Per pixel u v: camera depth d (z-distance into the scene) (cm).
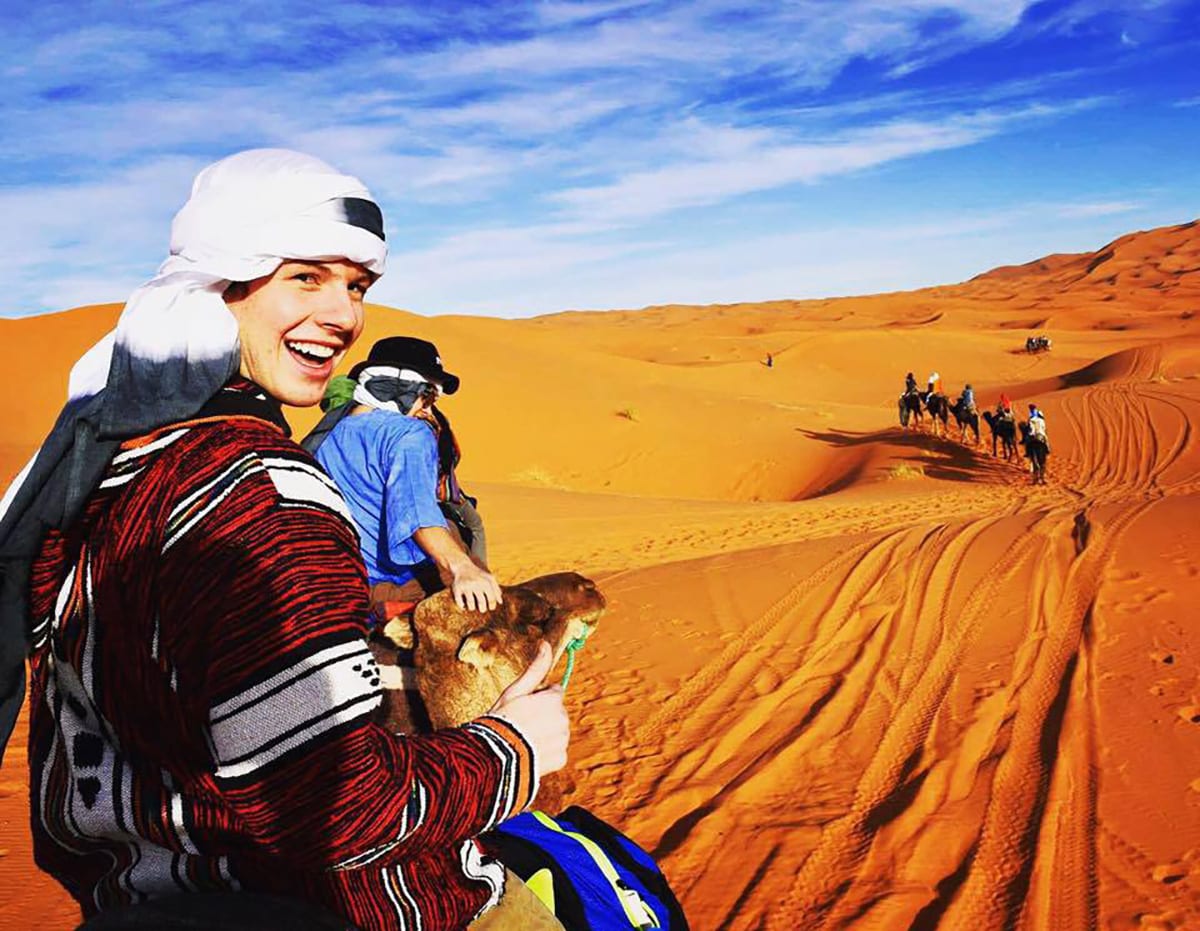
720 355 9269
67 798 132
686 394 4575
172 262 134
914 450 3447
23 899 500
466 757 131
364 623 126
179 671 118
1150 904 462
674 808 598
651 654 930
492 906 156
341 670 119
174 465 124
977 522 1518
